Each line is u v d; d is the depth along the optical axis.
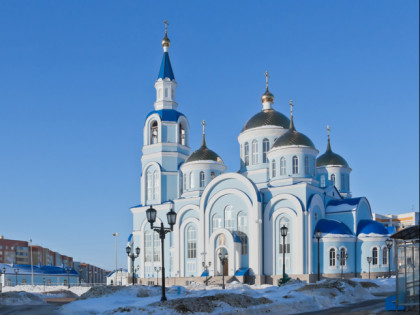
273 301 31.33
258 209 68.31
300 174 69.19
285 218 67.31
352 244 66.19
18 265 124.00
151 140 83.62
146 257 79.56
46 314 33.06
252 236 68.06
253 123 77.94
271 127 75.94
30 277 120.38
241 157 78.81
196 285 50.97
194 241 73.75
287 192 67.88
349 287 37.44
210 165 77.94
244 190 70.25
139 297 39.12
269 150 73.19
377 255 65.62
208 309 28.12
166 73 85.25
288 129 76.69
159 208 79.25
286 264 66.19
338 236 65.19
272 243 67.62
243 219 69.81
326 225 66.94
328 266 64.69
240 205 70.19
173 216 32.28
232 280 66.88
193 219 74.00
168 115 83.06
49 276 126.00
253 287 50.47
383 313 24.17
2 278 114.31
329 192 73.62
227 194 71.50
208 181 77.69
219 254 68.69
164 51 86.69
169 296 36.69
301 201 66.56
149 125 83.69
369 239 65.94
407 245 24.34
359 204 69.62
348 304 33.62
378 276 65.00
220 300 29.64
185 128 84.75
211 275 69.25
